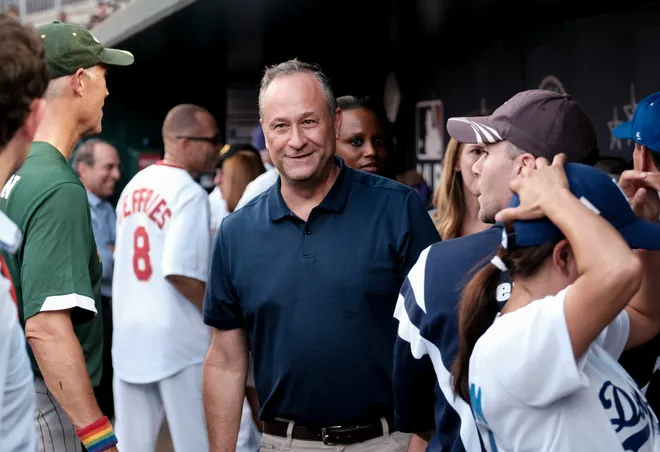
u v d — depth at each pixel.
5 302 1.62
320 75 2.71
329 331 2.62
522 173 1.67
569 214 1.57
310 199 2.69
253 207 2.78
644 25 5.10
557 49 5.94
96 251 2.84
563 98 2.04
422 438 2.29
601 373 1.63
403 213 2.67
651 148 2.23
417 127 7.95
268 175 4.46
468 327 1.75
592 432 1.59
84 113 2.81
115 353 4.15
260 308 2.69
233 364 2.86
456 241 2.07
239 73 9.80
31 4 13.19
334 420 2.65
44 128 2.74
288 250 2.68
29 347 2.68
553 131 2.00
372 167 3.61
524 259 1.65
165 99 10.84
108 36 7.28
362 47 7.43
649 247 1.67
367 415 2.65
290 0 5.04
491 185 2.05
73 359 2.58
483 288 1.75
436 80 7.55
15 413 1.71
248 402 4.47
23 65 1.66
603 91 5.52
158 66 9.08
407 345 2.08
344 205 2.69
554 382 1.56
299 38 6.79
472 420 1.90
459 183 3.41
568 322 1.55
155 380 4.03
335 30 6.38
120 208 4.16
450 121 2.12
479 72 6.88
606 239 1.54
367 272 2.62
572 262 1.63
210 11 5.48
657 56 5.01
